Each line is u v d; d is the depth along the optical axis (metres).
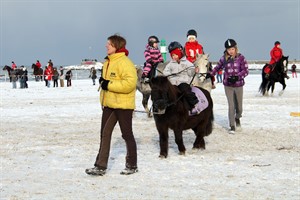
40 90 33.09
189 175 7.14
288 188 6.35
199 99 8.73
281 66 23.97
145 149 9.51
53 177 7.12
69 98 24.59
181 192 6.19
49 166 7.93
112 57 7.00
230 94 11.61
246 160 8.30
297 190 6.24
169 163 8.03
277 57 24.14
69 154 9.02
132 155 7.26
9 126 13.29
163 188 6.40
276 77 23.98
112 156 8.75
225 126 13.06
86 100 23.00
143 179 6.92
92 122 14.17
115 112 7.09
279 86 34.38
